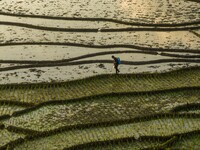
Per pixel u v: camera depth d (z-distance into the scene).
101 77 37.12
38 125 30.84
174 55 40.41
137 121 30.83
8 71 38.41
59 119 31.55
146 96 34.31
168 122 30.77
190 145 28.36
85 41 43.12
